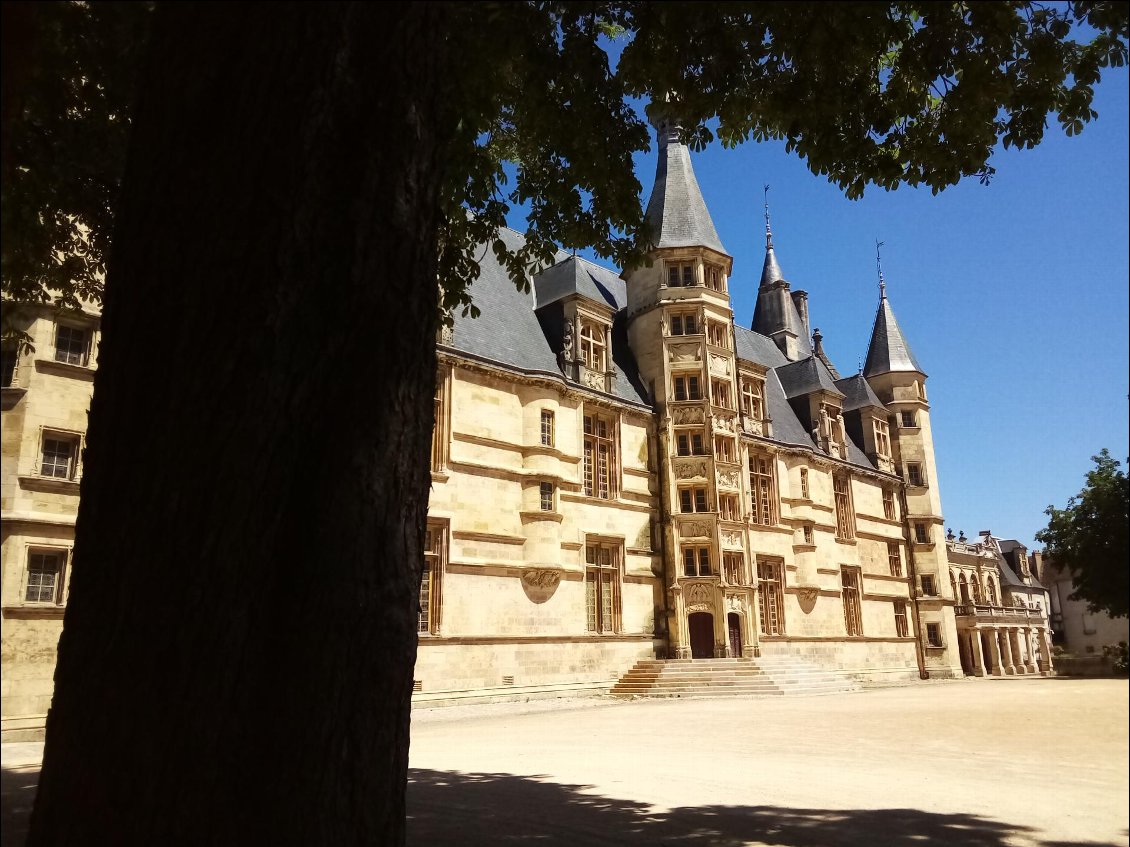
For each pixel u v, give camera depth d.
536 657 30.78
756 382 45.97
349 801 3.43
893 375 60.91
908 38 8.88
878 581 52.94
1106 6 7.68
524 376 32.41
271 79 3.85
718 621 37.12
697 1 8.05
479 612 29.06
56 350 20.09
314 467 3.69
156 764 3.18
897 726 19.86
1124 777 12.20
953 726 19.73
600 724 21.14
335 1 4.02
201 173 3.76
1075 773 12.59
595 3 8.41
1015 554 90.06
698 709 26.05
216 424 3.49
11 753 15.81
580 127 9.51
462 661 28.19
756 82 9.38
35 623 18.69
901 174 9.62
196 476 3.44
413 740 18.02
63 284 9.81
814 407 51.97
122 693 3.27
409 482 4.01
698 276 41.19
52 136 7.95
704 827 8.61
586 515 34.47
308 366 3.69
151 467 3.48
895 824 8.85
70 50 7.03
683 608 37.25
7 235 8.10
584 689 32.41
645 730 19.38
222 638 3.33
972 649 65.81
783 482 45.88
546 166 10.47
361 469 3.75
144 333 3.67
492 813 9.30
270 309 3.62
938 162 9.71
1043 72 8.52
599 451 36.75
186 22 3.99
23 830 8.30
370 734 3.57
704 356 39.97
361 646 3.61
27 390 19.31
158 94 3.97
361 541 3.69
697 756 14.56
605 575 35.28
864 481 54.16
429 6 4.43
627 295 43.03
